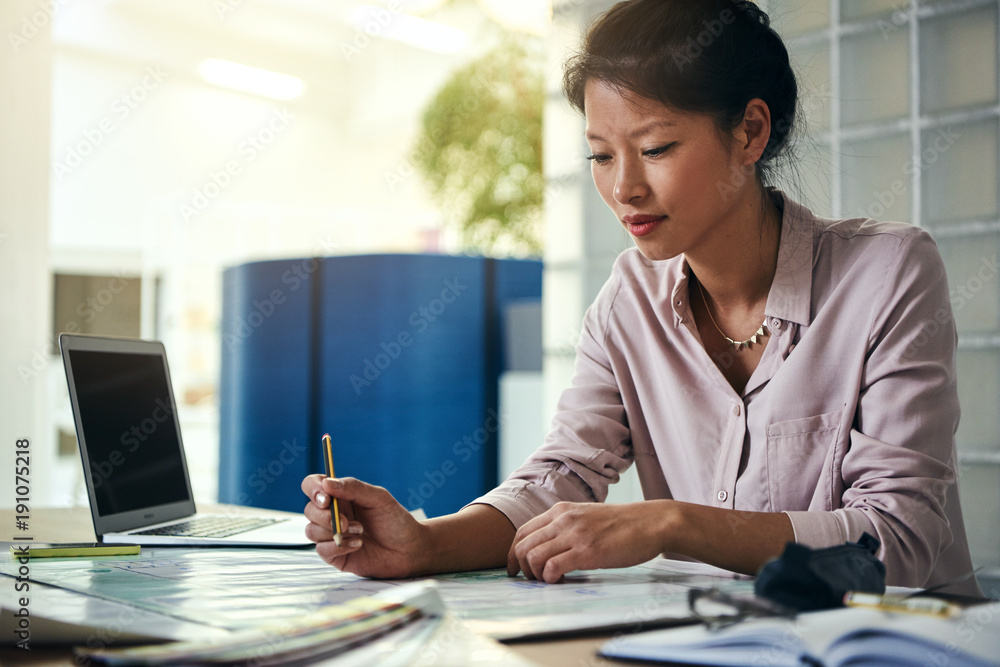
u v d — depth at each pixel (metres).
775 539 0.78
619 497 2.54
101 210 8.14
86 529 1.10
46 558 0.92
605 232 2.76
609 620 0.58
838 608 0.53
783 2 2.34
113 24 8.09
